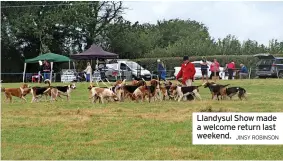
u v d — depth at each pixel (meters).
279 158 11.72
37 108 20.03
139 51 66.12
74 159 11.67
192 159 11.65
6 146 12.94
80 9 60.81
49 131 14.75
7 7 59.28
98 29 63.25
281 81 35.56
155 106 20.14
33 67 61.81
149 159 11.61
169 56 61.72
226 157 11.79
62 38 62.50
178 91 22.25
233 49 59.72
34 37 60.28
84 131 14.65
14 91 22.52
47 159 11.72
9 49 60.81
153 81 22.31
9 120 16.73
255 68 49.28
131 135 14.10
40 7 61.06
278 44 59.56
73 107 20.20
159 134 14.19
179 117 16.94
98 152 12.26
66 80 43.84
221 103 20.94
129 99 22.17
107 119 16.67
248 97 23.95
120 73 45.28
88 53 39.22
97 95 21.52
